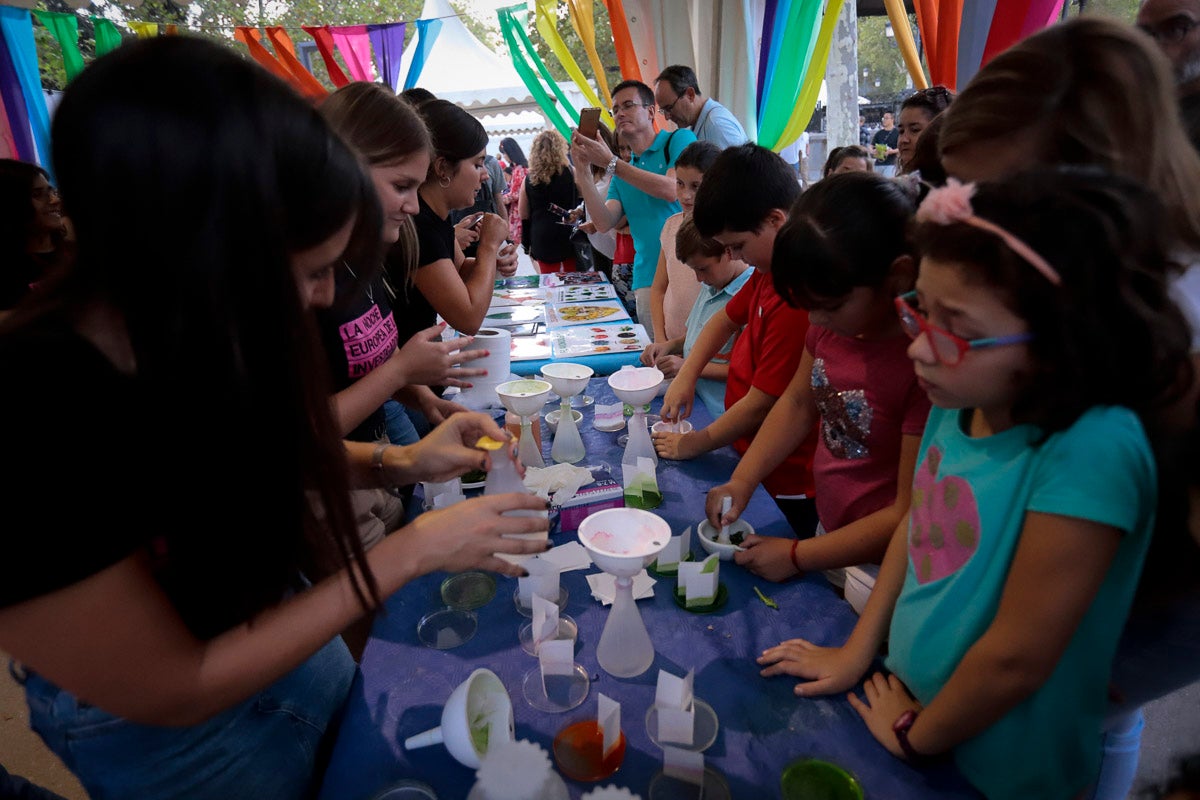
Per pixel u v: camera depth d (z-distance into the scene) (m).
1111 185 0.61
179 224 0.50
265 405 0.58
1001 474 0.71
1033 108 0.80
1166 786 0.66
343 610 0.68
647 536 0.89
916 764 0.78
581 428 1.73
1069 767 0.75
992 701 0.69
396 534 0.75
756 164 1.40
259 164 0.52
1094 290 0.59
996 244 0.60
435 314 2.00
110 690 0.56
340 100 1.32
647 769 0.78
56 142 0.50
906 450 1.07
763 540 1.15
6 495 0.48
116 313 0.56
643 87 3.34
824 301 1.05
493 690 0.85
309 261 0.62
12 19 3.47
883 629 0.92
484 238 2.08
